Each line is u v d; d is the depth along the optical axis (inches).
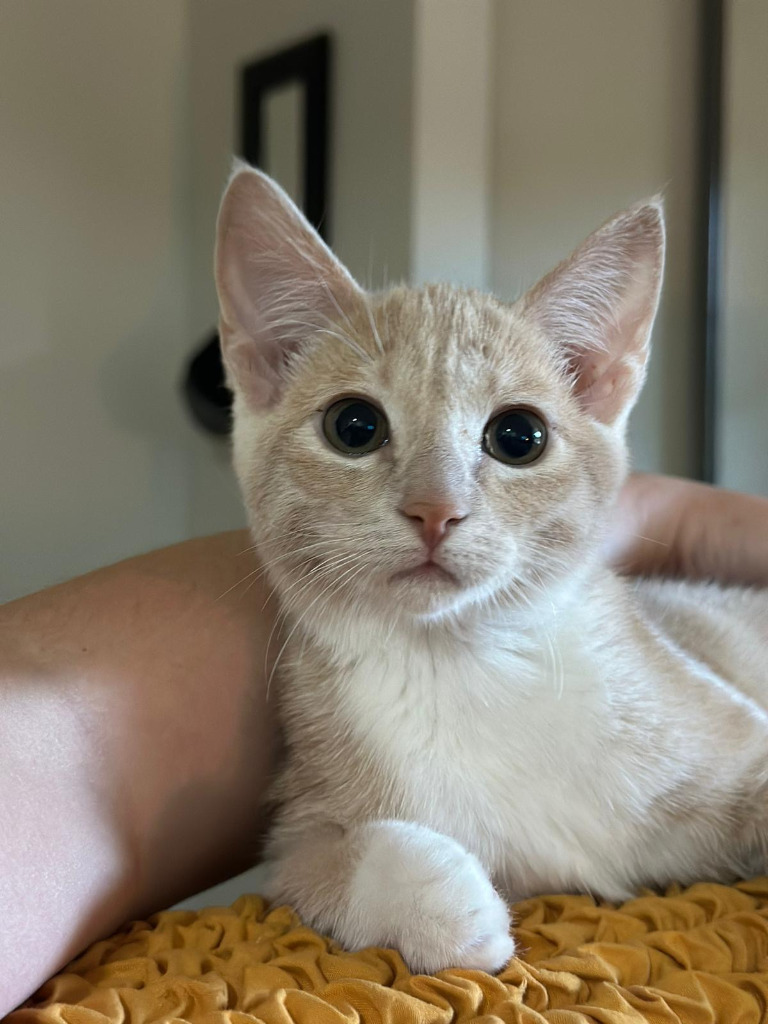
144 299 19.6
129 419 19.5
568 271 8.2
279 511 7.8
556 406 7.9
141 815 6.9
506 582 7.4
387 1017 5.3
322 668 8.1
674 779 7.5
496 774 7.4
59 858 6.0
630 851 7.6
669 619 10.0
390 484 7.2
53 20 18.0
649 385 17.3
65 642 7.3
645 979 6.1
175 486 20.3
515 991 5.7
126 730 7.0
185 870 7.5
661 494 12.6
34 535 18.1
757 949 6.4
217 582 8.7
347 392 7.6
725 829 7.7
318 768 8.0
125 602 8.0
